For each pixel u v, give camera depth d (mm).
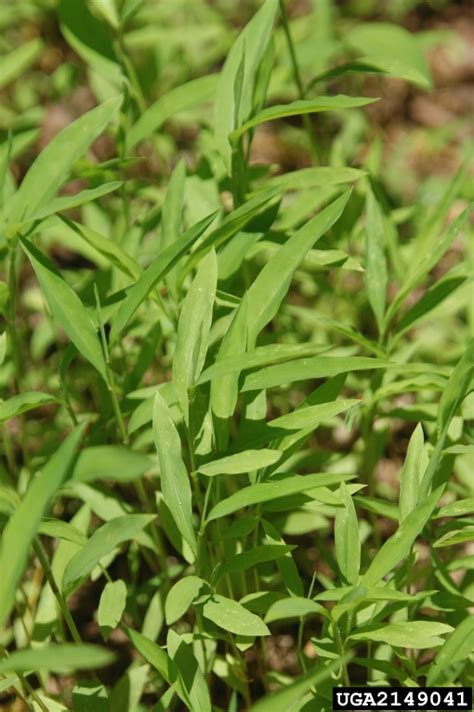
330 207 1250
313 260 1316
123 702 1321
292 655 1429
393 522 1486
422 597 1247
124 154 1376
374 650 1367
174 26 2008
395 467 1551
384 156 2061
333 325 1299
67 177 1322
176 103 1367
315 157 1486
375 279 1336
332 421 1476
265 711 1152
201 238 1352
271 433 1247
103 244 1296
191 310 1235
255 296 1253
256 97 1349
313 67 1780
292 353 1237
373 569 1217
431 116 2207
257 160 2090
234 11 2322
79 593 1483
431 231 1378
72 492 1387
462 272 1325
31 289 1643
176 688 1225
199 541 1238
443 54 2314
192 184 1393
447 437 1326
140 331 1404
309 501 1282
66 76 1741
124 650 1447
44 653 1136
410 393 1576
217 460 1226
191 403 1281
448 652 1211
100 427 1375
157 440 1222
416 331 1589
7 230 1265
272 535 1270
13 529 1139
